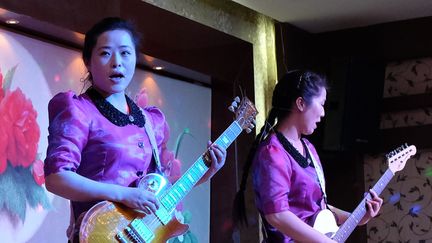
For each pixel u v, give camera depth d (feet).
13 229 12.41
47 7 12.44
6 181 12.34
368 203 10.55
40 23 12.57
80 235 7.00
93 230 7.09
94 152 7.54
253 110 9.14
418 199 19.25
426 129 19.10
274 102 10.49
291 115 10.29
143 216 7.47
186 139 16.75
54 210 13.28
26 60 12.94
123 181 7.61
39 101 13.14
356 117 18.75
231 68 17.35
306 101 10.18
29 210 12.75
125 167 7.66
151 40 14.94
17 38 12.80
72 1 12.88
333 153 19.16
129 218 7.36
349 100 18.61
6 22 12.54
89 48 7.89
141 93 15.66
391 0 17.53
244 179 10.60
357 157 19.49
